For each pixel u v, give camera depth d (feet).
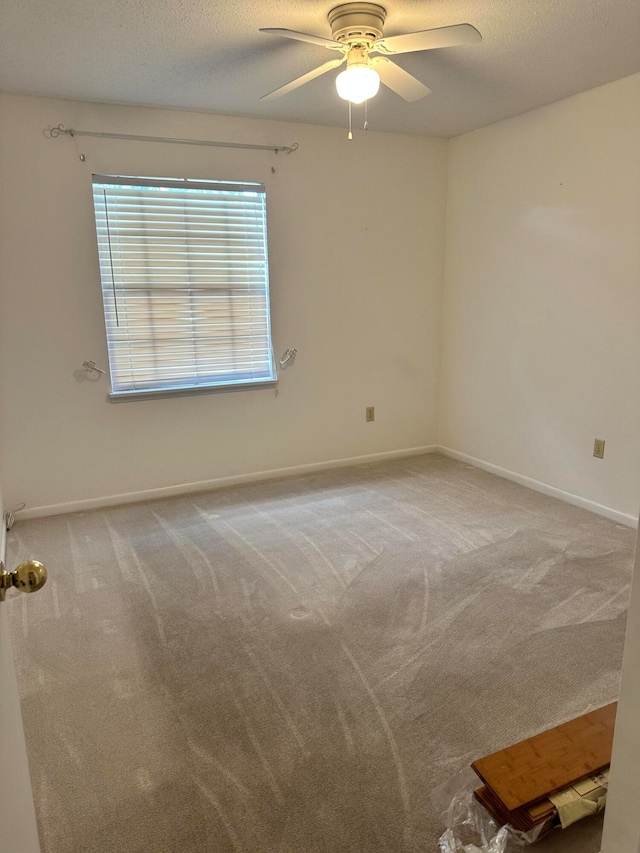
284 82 8.89
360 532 9.75
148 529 10.01
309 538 9.53
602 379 10.10
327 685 6.04
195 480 11.94
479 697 5.84
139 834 4.43
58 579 8.29
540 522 10.11
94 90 9.14
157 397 11.21
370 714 5.63
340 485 12.16
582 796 4.47
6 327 9.83
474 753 5.15
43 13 6.50
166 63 8.07
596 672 6.17
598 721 5.16
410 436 14.25
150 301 10.85
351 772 4.97
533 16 6.84
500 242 11.90
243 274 11.55
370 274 12.79
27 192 9.56
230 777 4.93
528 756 4.77
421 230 13.14
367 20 6.51
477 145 12.14
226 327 11.62
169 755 5.17
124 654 6.60
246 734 5.40
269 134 11.13
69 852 4.30
